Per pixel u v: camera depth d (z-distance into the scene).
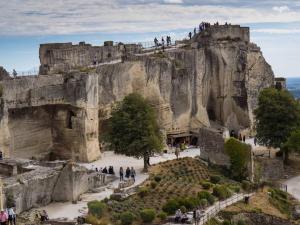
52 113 112.88
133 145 101.69
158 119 131.12
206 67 145.00
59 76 110.62
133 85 126.19
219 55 146.50
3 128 100.06
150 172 101.38
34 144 110.56
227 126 148.38
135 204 81.88
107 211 77.62
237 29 150.12
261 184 105.62
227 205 87.19
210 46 146.00
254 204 91.62
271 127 125.88
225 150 107.75
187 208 81.81
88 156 110.94
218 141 109.69
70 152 112.62
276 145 125.44
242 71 147.75
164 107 132.12
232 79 148.38
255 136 134.00
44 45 123.31
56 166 86.44
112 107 120.38
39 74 112.00
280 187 109.69
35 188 80.44
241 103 148.00
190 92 138.62
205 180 99.06
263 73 150.88
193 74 140.00
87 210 78.62
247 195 94.81
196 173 102.56
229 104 148.88
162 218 76.81
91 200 83.62
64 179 83.62
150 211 75.88
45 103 108.44
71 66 121.19
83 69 117.50
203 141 113.62
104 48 128.88
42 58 123.12
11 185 76.31
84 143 110.75
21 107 104.75
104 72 119.44
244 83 147.38
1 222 65.50
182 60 138.50
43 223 71.62
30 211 77.94
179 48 144.12
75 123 111.00
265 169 116.94
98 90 116.44
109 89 120.50
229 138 108.06
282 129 125.00
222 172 106.94
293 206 98.44
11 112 104.44
